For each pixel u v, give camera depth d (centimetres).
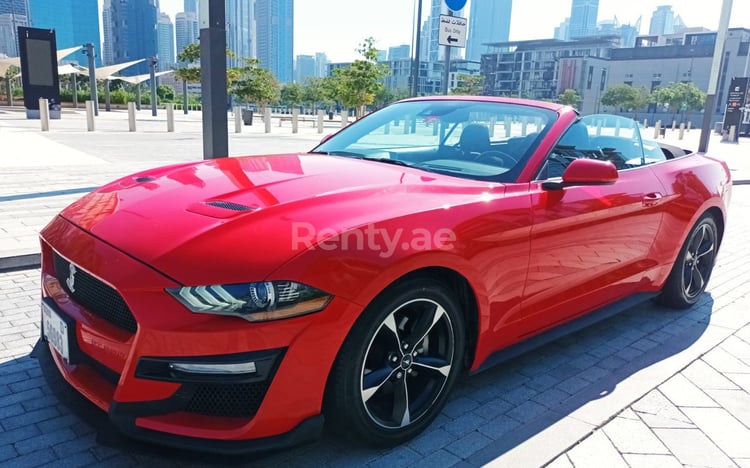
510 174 295
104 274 205
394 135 359
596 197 316
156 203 243
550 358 350
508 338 290
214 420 204
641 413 285
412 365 247
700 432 269
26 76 2517
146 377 197
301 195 240
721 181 451
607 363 344
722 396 305
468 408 285
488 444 253
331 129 2752
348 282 208
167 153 1259
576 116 340
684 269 430
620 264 351
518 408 286
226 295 193
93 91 3453
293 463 233
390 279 219
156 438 199
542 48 11744
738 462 246
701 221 428
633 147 392
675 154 485
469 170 305
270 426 205
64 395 233
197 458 202
